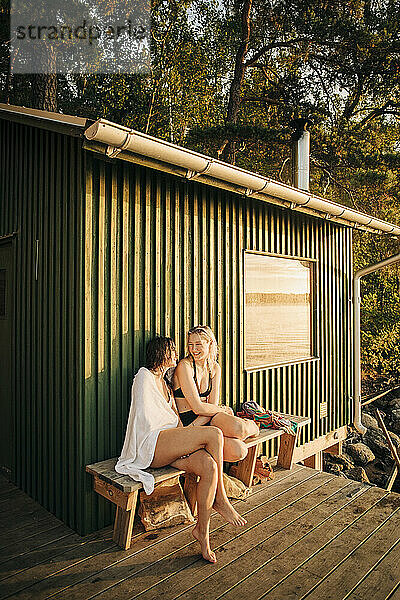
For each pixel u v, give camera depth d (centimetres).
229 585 285
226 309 467
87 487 348
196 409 367
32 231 424
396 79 1197
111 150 298
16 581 289
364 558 316
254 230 503
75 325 354
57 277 379
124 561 311
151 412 344
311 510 389
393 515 381
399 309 1216
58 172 379
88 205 348
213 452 325
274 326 535
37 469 410
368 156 1075
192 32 1430
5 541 338
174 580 290
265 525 362
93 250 353
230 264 473
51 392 388
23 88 1286
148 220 391
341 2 1180
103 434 359
